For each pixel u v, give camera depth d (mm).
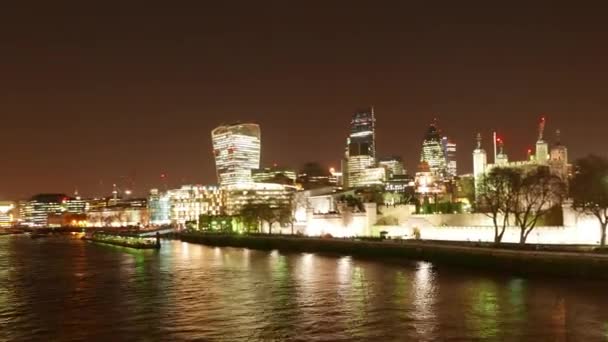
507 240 160500
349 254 184000
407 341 64250
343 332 69125
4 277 133125
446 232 184000
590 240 139875
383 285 104688
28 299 98750
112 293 103688
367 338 66062
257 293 99125
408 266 138375
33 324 77938
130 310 86000
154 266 156500
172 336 69500
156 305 89688
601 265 100125
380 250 168625
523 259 114062
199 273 134125
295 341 65875
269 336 68375
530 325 69188
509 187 158125
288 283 111312
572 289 92125
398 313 78438
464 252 132250
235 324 74688
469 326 69688
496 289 95125
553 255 110188
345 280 113625
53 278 130000
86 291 107125
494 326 69250
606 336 64062
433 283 105312
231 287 107500
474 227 173875
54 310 87625
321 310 82250
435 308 80938
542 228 150125
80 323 77875
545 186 154875
